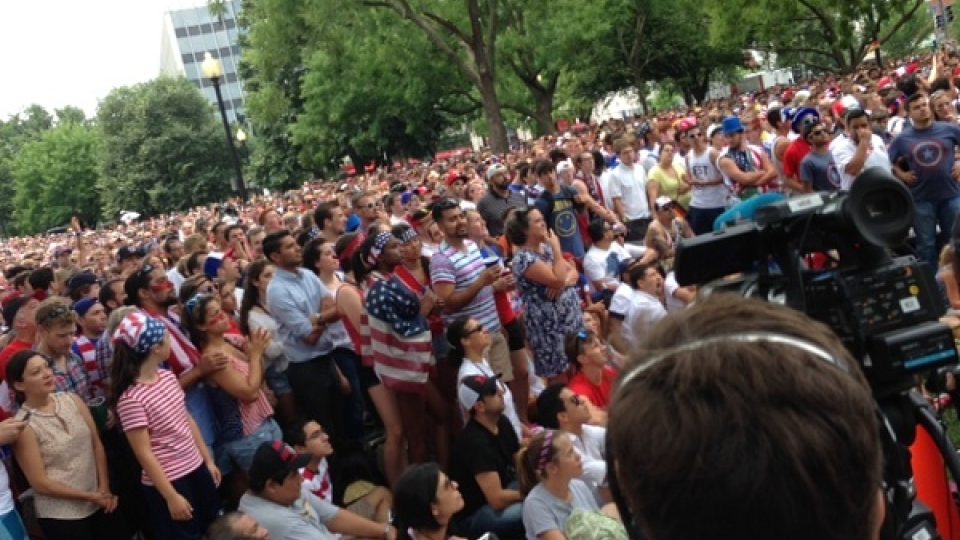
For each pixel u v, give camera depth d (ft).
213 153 227.61
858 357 5.52
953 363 5.46
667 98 215.92
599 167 42.19
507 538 18.19
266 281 22.13
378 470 21.65
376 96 127.13
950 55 75.77
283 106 109.29
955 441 15.21
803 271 5.71
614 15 141.38
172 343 19.44
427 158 167.32
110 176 235.61
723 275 6.10
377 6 92.68
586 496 17.24
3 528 16.93
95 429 17.95
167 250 39.42
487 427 18.76
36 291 29.48
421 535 16.02
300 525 16.96
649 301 22.72
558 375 22.90
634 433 3.37
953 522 6.58
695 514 3.21
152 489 17.81
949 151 26.32
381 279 20.53
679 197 36.65
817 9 125.08
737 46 139.64
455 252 21.44
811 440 3.15
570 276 23.12
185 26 431.43
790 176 30.42
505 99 126.31
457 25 102.42
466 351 19.62
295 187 189.47
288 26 94.12
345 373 23.22
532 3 107.65
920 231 26.84
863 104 42.75
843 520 3.20
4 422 16.79
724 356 3.40
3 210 352.90
